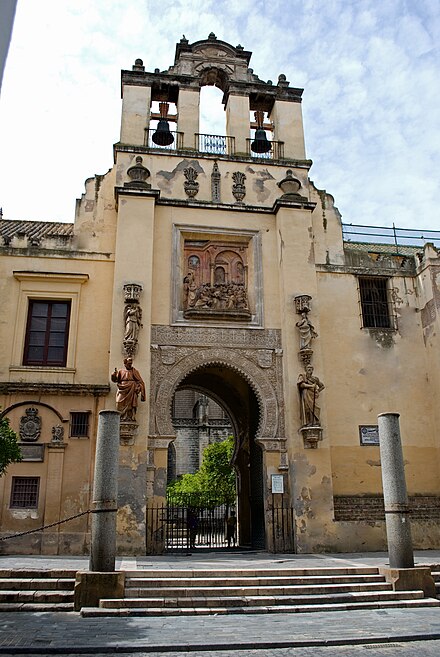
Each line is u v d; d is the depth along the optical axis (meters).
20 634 8.48
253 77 23.09
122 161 20.61
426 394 20.36
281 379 19.06
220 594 11.03
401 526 12.13
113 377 17.27
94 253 19.88
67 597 10.75
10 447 12.48
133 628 8.94
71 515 16.83
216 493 38.41
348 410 19.56
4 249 19.39
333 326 20.42
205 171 21.08
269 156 22.47
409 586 11.56
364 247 25.23
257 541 20.33
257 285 20.05
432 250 21.16
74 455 17.36
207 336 19.09
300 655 7.48
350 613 10.30
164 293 19.27
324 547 17.25
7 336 18.62
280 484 17.92
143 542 16.31
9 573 11.65
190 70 22.56
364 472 19.02
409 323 21.08
